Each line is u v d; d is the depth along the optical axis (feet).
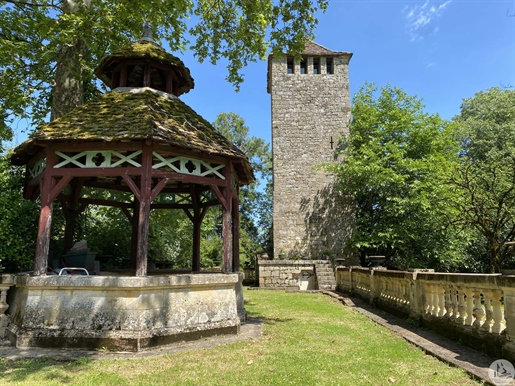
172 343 17.72
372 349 16.79
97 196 36.68
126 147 19.06
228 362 14.87
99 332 16.87
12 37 29.91
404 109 61.41
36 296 17.67
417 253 54.49
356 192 60.13
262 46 32.83
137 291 17.39
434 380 12.34
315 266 54.90
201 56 35.45
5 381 12.49
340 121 66.23
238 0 28.68
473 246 52.24
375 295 31.45
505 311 13.55
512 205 34.17
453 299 18.39
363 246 60.59
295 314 27.76
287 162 65.05
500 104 79.97
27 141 19.74
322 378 12.76
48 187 19.01
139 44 25.70
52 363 14.71
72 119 20.79
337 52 68.39
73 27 24.48
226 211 22.11
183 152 20.30
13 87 28.30
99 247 36.94
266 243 112.27
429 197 50.42
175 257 54.29
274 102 67.00
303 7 28.37
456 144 61.67
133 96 23.24
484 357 14.51
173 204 31.58
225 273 21.40
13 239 25.59
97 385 12.21
